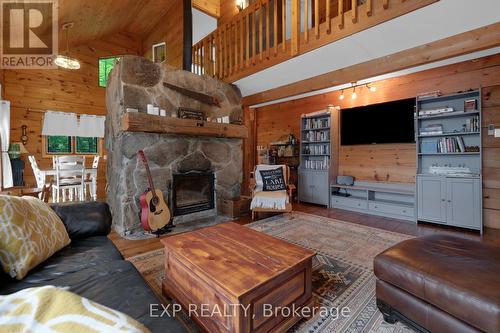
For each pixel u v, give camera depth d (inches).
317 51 120.5
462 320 42.3
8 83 198.5
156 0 199.5
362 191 176.2
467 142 132.0
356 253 95.7
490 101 126.3
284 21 132.0
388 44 112.0
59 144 226.5
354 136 178.1
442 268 47.8
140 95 126.1
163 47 221.5
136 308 37.9
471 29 97.7
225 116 165.9
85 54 235.6
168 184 136.3
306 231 123.0
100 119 240.2
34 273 48.6
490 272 45.5
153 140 130.5
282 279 51.2
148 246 105.6
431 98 136.8
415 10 87.2
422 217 136.9
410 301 50.6
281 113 229.5
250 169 241.3
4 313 15.9
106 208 77.8
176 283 61.6
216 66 179.0
